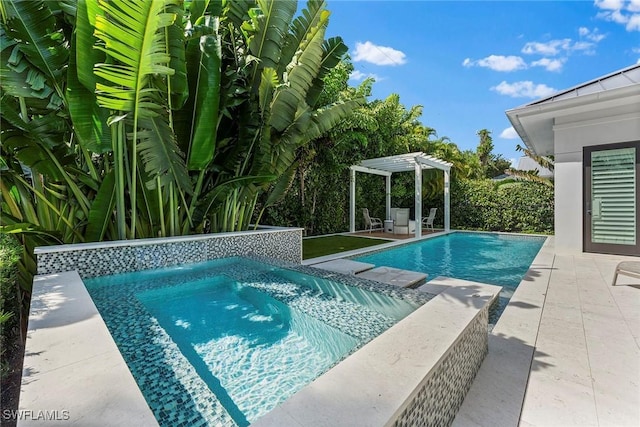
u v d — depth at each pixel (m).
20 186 4.10
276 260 4.94
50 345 1.72
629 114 6.12
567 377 2.27
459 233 12.89
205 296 4.01
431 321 2.13
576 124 6.68
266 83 4.72
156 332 2.70
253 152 5.63
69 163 4.26
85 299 2.49
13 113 3.64
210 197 5.18
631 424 1.81
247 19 5.48
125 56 3.42
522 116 6.72
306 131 5.79
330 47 5.90
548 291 4.22
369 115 11.31
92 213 4.23
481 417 1.89
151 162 4.31
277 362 2.53
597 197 6.56
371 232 13.00
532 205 12.38
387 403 1.26
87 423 1.14
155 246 4.53
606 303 3.74
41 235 3.97
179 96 4.38
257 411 1.96
